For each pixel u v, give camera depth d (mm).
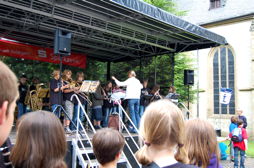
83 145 5719
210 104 20547
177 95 9188
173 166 1455
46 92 7848
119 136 2486
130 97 7918
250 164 10297
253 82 18547
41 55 10383
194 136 2227
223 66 20234
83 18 8211
